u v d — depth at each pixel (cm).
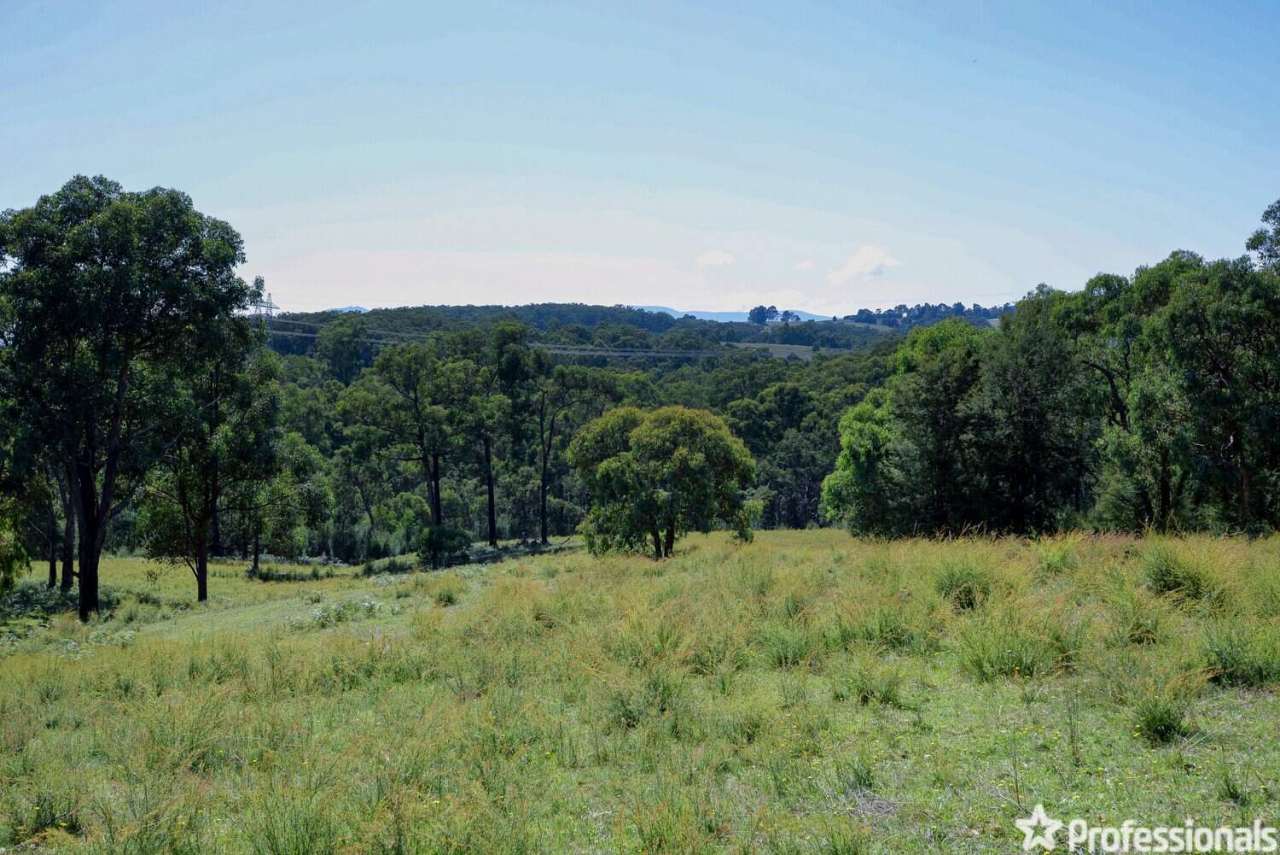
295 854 477
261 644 1286
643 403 8088
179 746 707
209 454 3161
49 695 1068
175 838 519
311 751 671
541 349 6438
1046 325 3219
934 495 3288
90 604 2780
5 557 2930
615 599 1224
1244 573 900
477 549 5941
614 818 508
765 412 9581
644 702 723
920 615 902
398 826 471
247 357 3409
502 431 6172
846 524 4481
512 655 952
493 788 560
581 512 7962
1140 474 3098
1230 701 607
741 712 679
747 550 1761
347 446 5984
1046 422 3061
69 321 2648
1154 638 745
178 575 3997
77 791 620
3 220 2620
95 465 2895
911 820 475
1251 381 2680
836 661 816
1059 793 488
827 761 575
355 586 2639
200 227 2931
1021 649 739
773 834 458
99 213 2658
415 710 780
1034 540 1302
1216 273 2741
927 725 629
